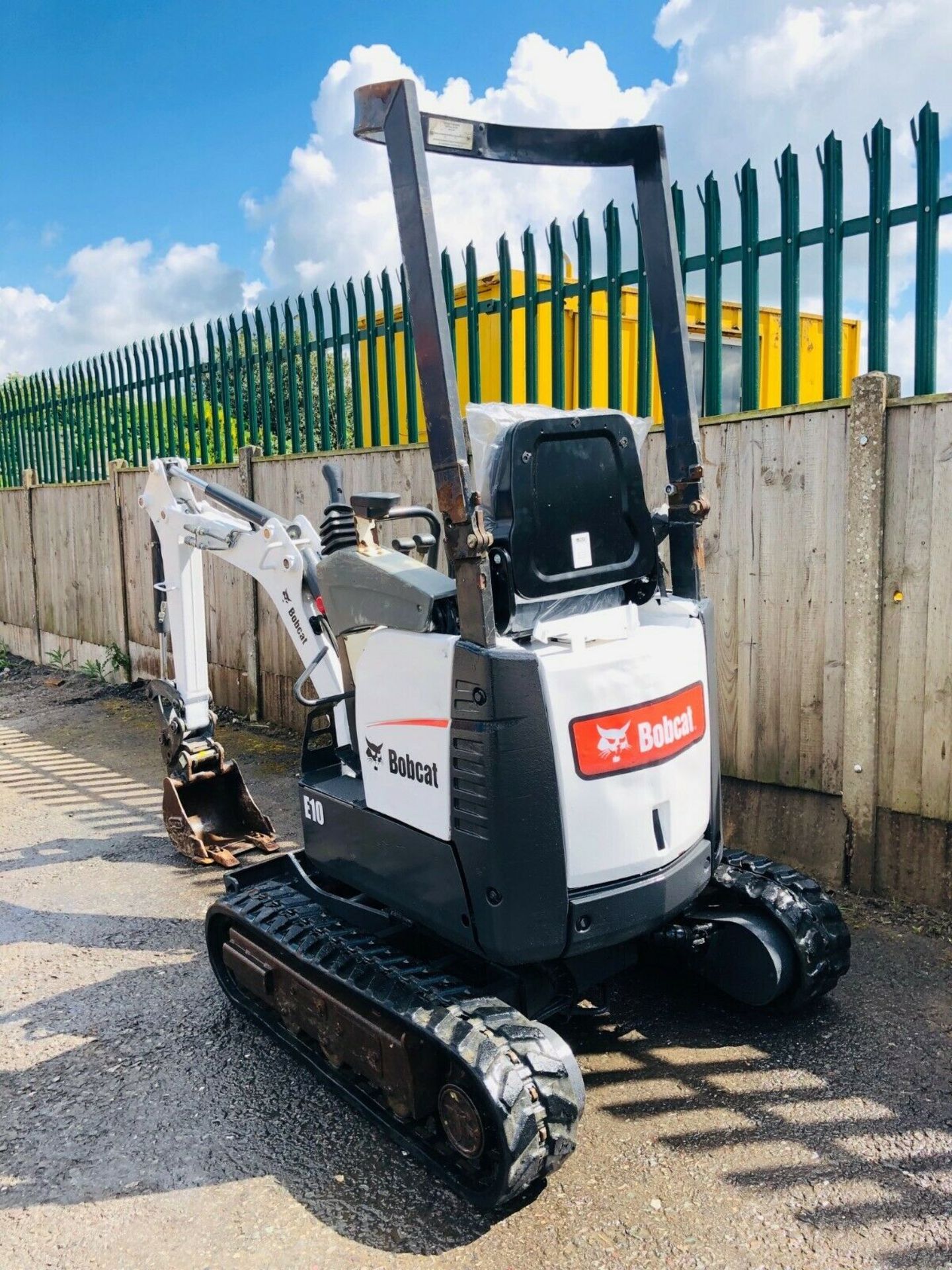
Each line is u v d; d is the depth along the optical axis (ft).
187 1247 8.46
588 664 8.90
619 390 16.94
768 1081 10.41
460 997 9.18
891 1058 10.75
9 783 23.21
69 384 34.88
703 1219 8.51
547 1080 8.38
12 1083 10.96
